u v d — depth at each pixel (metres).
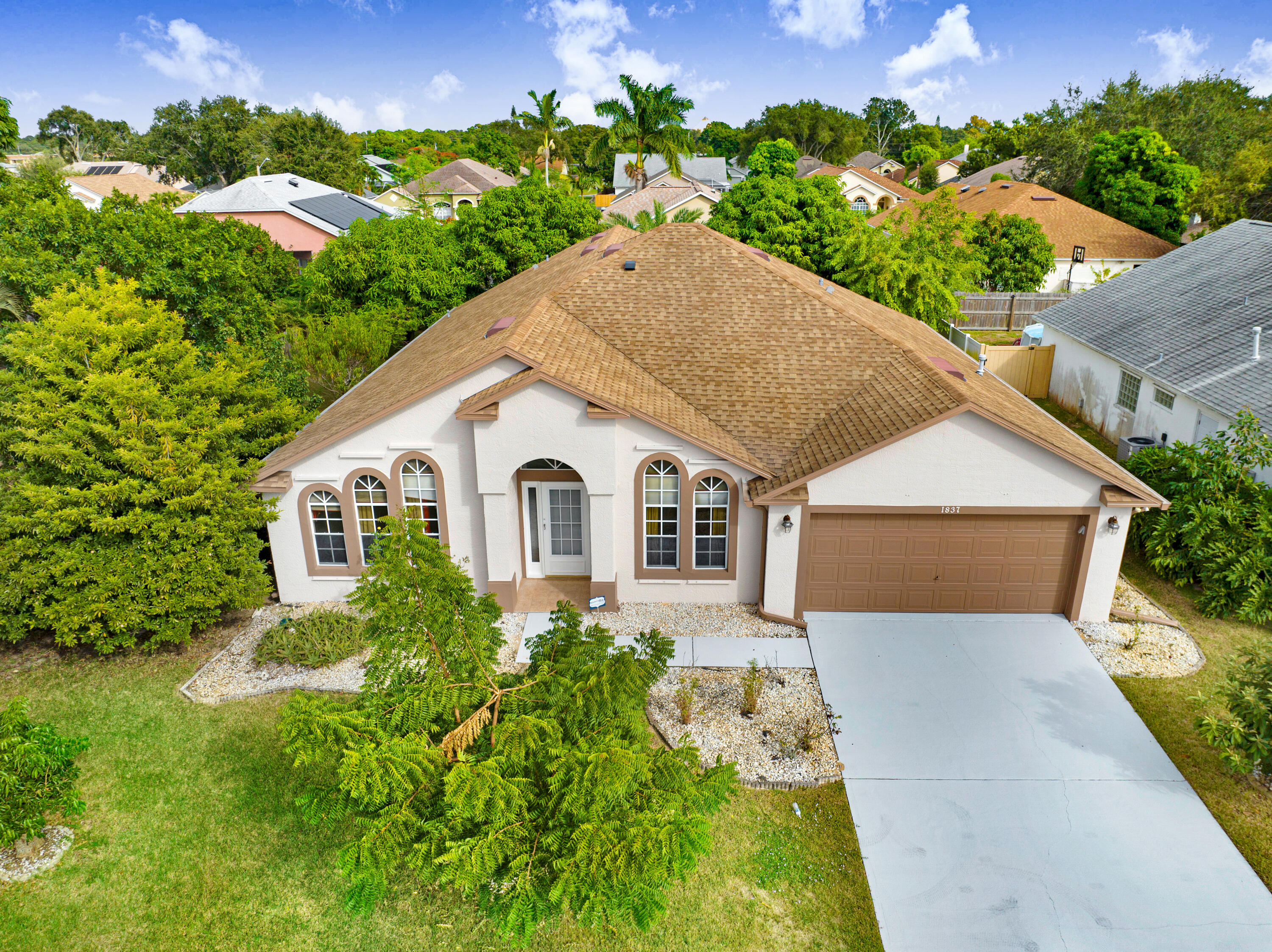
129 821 11.27
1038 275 42.47
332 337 25.73
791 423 16.31
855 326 17.92
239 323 22.31
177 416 14.67
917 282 30.30
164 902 10.09
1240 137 58.16
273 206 44.03
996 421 14.31
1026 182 60.03
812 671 14.42
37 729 10.46
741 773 11.98
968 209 53.34
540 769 7.90
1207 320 23.19
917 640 15.25
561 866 6.86
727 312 18.22
